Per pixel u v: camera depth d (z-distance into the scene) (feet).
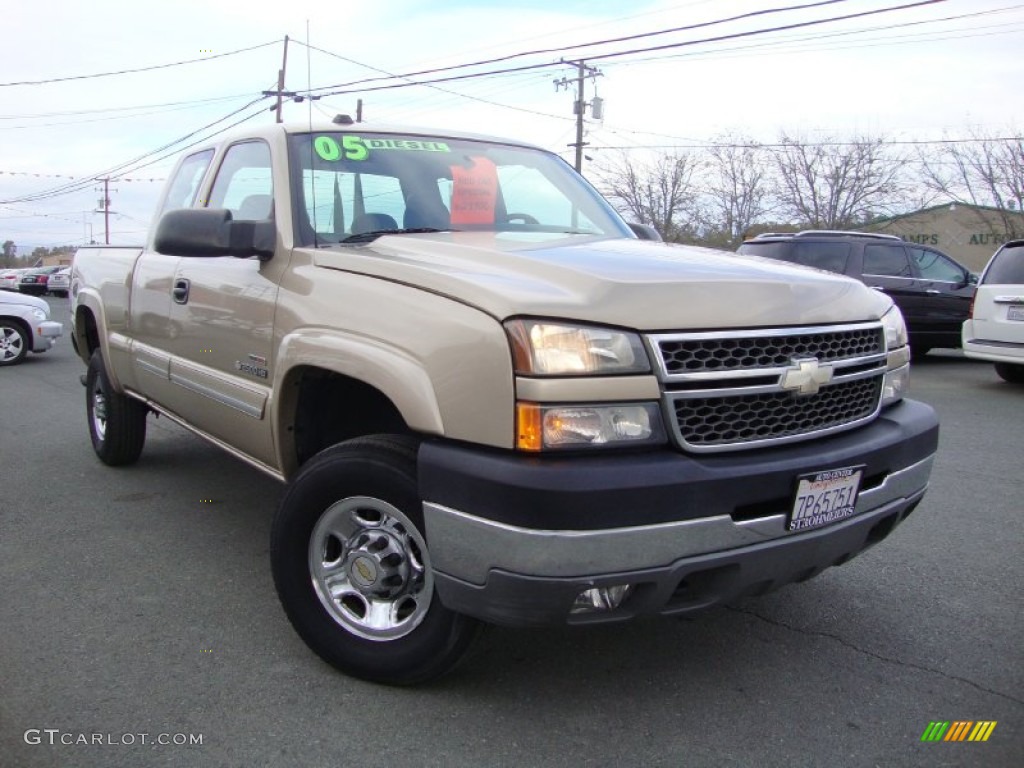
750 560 8.00
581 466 7.32
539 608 7.50
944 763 8.18
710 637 10.80
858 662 10.18
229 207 12.82
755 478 7.84
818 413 8.79
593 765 8.09
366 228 11.28
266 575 12.70
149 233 16.22
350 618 9.52
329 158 11.71
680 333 7.82
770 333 8.26
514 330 7.52
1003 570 13.19
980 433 23.65
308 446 10.75
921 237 131.54
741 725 8.80
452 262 9.11
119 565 13.04
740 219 131.13
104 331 16.92
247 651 10.26
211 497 16.63
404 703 9.12
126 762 8.00
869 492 8.96
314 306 9.70
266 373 10.64
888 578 12.84
